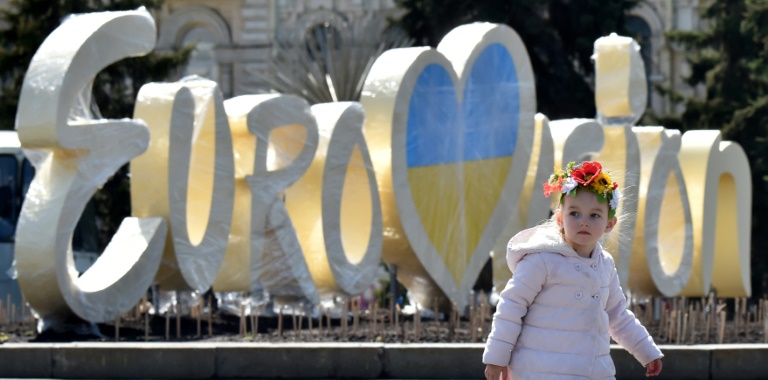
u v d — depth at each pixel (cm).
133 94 3834
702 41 4388
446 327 1666
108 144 1486
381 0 5712
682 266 2234
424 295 1888
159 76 3859
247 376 1234
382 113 1753
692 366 1297
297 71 4491
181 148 1582
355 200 1766
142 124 1530
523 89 2014
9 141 2400
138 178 1577
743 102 4269
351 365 1241
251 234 1672
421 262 1809
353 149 1745
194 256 1599
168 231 1572
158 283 1622
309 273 1723
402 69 1762
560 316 749
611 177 759
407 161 1786
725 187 2398
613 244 824
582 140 2072
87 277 1518
